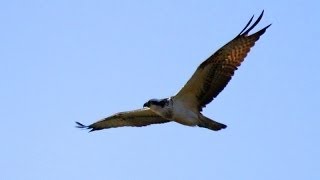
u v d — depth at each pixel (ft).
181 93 57.36
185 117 57.52
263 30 54.60
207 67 55.88
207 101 57.26
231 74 56.24
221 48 55.06
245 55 55.52
